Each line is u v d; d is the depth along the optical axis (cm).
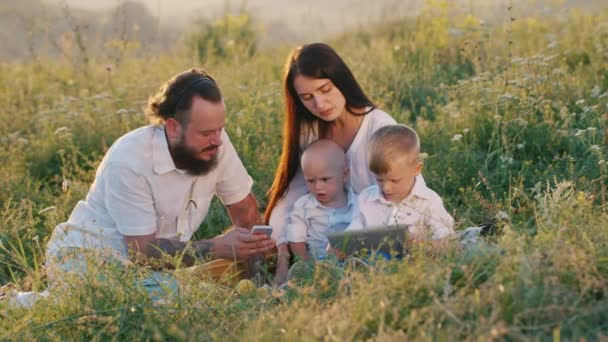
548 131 616
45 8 1102
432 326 320
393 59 934
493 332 299
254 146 687
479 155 620
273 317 360
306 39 1132
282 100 754
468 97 712
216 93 445
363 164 501
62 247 446
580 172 524
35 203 630
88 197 484
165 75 940
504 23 937
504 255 371
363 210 472
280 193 525
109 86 932
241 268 488
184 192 471
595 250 369
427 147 645
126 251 468
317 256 490
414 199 457
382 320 323
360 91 501
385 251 430
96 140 741
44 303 404
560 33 954
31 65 1144
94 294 394
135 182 457
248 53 1111
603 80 725
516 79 680
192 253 437
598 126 600
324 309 365
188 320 379
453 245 397
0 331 375
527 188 558
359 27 1130
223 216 589
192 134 445
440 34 945
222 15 1219
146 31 1137
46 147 746
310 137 516
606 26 888
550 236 379
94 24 1116
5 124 839
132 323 379
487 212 516
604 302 334
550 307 318
